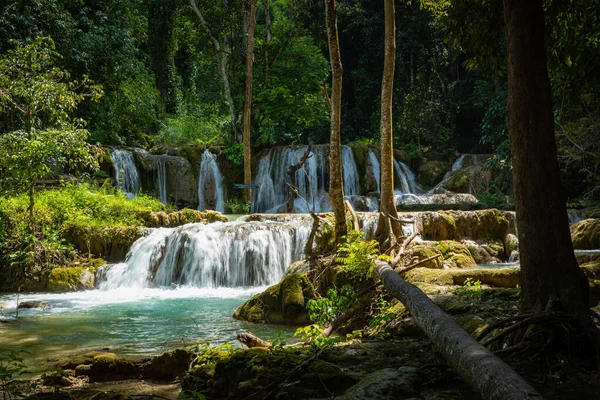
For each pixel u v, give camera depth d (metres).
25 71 15.30
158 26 33.31
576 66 9.19
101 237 14.12
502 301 6.32
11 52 15.12
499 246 14.62
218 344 7.06
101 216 15.31
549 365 4.17
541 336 4.31
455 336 3.71
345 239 9.11
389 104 10.38
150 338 7.52
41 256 13.29
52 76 15.16
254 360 4.52
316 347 5.01
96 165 15.05
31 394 4.91
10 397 4.81
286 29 26.59
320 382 4.19
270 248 13.56
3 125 16.95
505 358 4.36
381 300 7.32
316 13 32.31
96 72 24.02
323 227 12.69
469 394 3.84
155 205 17.64
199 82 36.25
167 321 8.81
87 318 9.12
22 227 13.85
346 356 4.78
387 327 6.21
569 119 15.04
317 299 8.20
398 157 26.84
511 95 4.62
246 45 26.42
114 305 10.49
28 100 14.42
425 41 30.28
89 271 13.09
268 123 27.94
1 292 12.60
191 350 5.69
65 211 14.77
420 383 4.04
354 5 32.62
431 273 8.16
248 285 13.37
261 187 24.97
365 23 31.77
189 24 31.41
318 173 24.73
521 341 4.33
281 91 25.31
